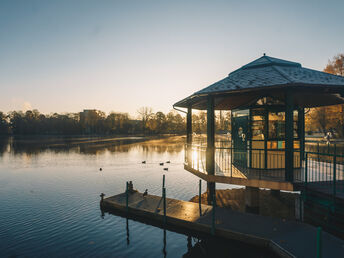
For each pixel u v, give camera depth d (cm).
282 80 873
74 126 13712
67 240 1016
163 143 6994
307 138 3656
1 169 2852
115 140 8575
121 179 2225
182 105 1311
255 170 1050
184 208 1143
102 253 909
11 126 15062
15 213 1355
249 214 998
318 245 567
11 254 910
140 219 1183
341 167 1131
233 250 838
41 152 4750
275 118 1089
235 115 1239
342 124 3300
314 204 802
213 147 981
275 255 726
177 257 864
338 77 981
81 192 1795
